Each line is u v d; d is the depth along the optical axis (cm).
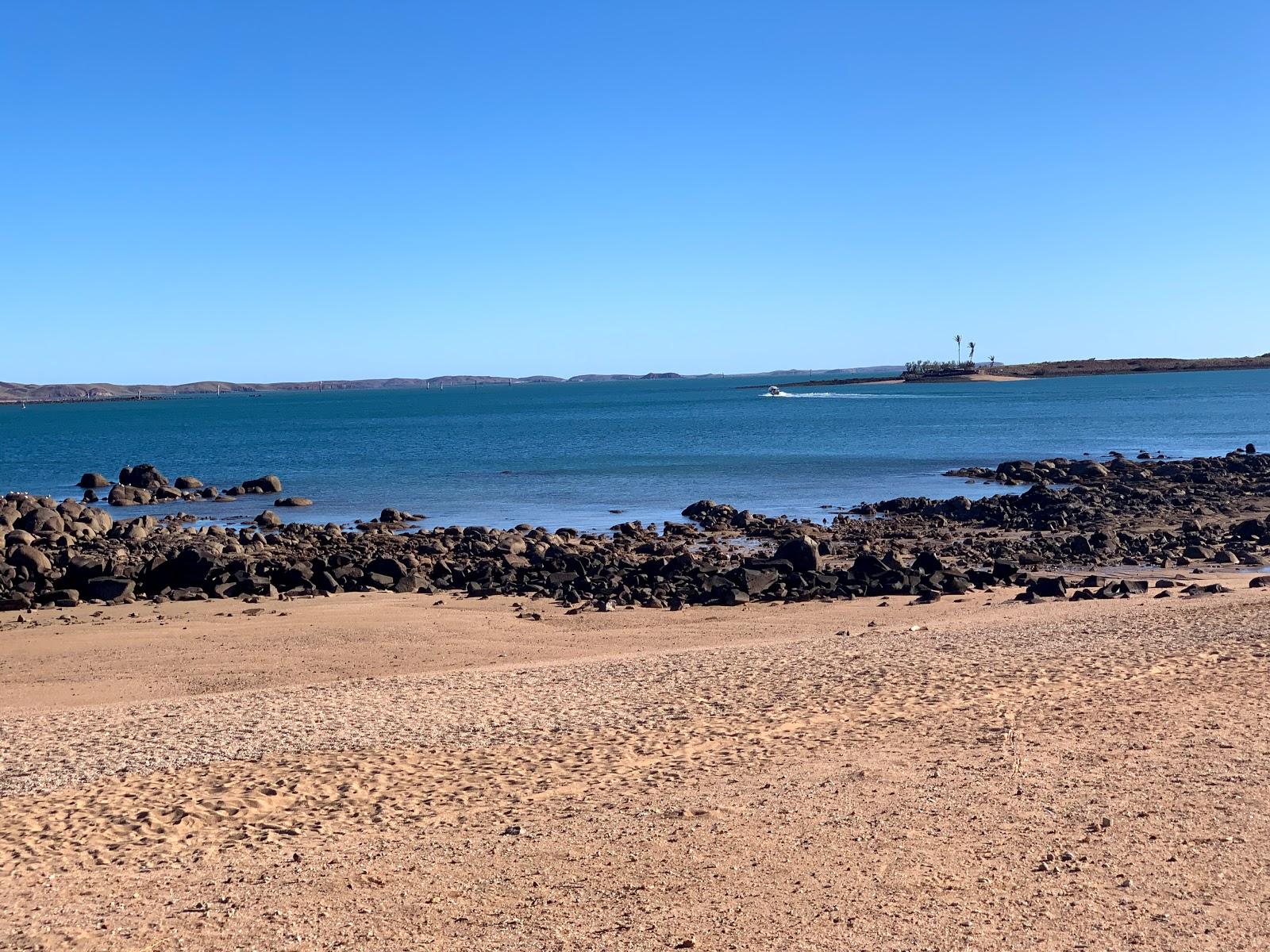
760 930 862
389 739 1591
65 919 948
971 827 1075
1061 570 3559
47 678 2253
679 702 1767
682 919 891
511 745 1539
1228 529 4412
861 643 2266
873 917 873
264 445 12044
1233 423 11912
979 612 2723
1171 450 8981
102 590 3200
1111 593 2888
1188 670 1753
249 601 3159
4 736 1669
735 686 1867
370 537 4656
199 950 872
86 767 1472
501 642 2564
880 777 1271
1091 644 2058
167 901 982
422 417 18500
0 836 1189
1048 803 1130
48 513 4953
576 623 2791
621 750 1484
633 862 1030
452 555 4041
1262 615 2247
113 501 6738
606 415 17612
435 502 6372
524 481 7431
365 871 1039
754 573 3219
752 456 8988
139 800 1310
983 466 7862
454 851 1087
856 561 3434
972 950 806
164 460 10212
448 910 936
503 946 857
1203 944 796
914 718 1557
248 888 1006
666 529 4878
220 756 1514
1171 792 1135
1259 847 969
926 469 7719
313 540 4653
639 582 3328
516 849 1084
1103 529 4528
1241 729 1352
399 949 860
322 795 1321
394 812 1238
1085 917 853
